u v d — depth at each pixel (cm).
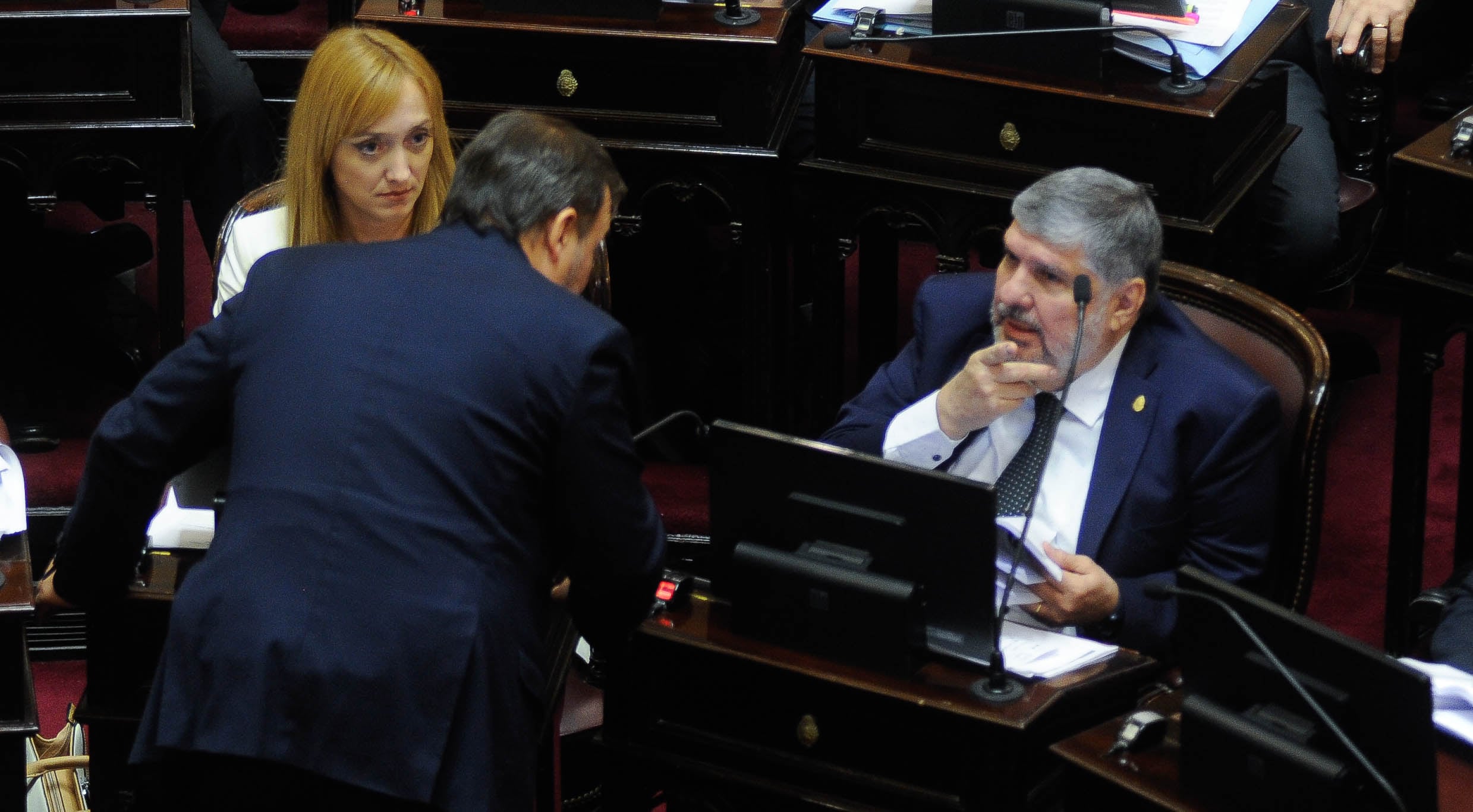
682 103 1346
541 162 901
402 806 834
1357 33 1467
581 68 1345
